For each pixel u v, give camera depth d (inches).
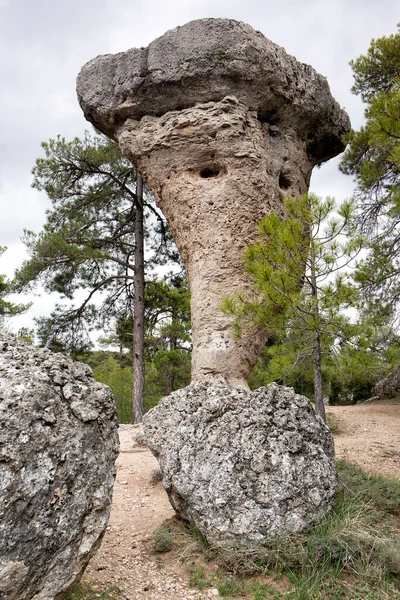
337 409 588.4
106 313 725.9
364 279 395.5
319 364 319.6
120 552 187.9
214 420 195.6
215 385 217.3
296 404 201.0
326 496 181.9
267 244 268.8
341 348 291.3
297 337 325.4
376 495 213.3
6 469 118.6
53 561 122.3
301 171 380.5
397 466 298.0
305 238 261.0
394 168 399.9
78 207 677.3
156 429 208.4
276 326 271.4
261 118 358.9
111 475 140.8
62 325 692.1
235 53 323.9
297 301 255.9
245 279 323.6
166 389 837.8
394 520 197.5
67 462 129.2
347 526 176.7
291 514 173.5
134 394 640.4
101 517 135.3
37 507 120.4
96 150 636.1
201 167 342.6
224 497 174.9
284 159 362.6
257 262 265.0
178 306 730.8
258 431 188.5
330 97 386.9
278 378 341.4
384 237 423.5
